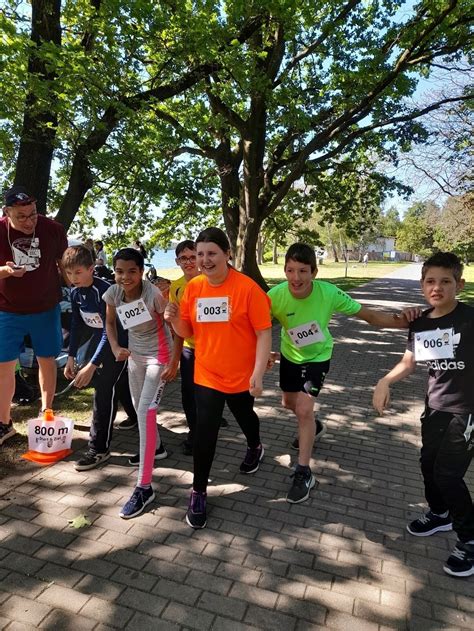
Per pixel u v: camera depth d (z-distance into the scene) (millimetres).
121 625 2176
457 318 2605
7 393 3922
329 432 4633
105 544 2744
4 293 3783
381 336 10094
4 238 3723
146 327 3262
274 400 5508
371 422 4969
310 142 11641
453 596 2461
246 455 3658
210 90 9695
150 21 7516
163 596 2365
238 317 2859
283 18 8703
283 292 3436
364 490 3504
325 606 2348
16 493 3236
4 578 2443
